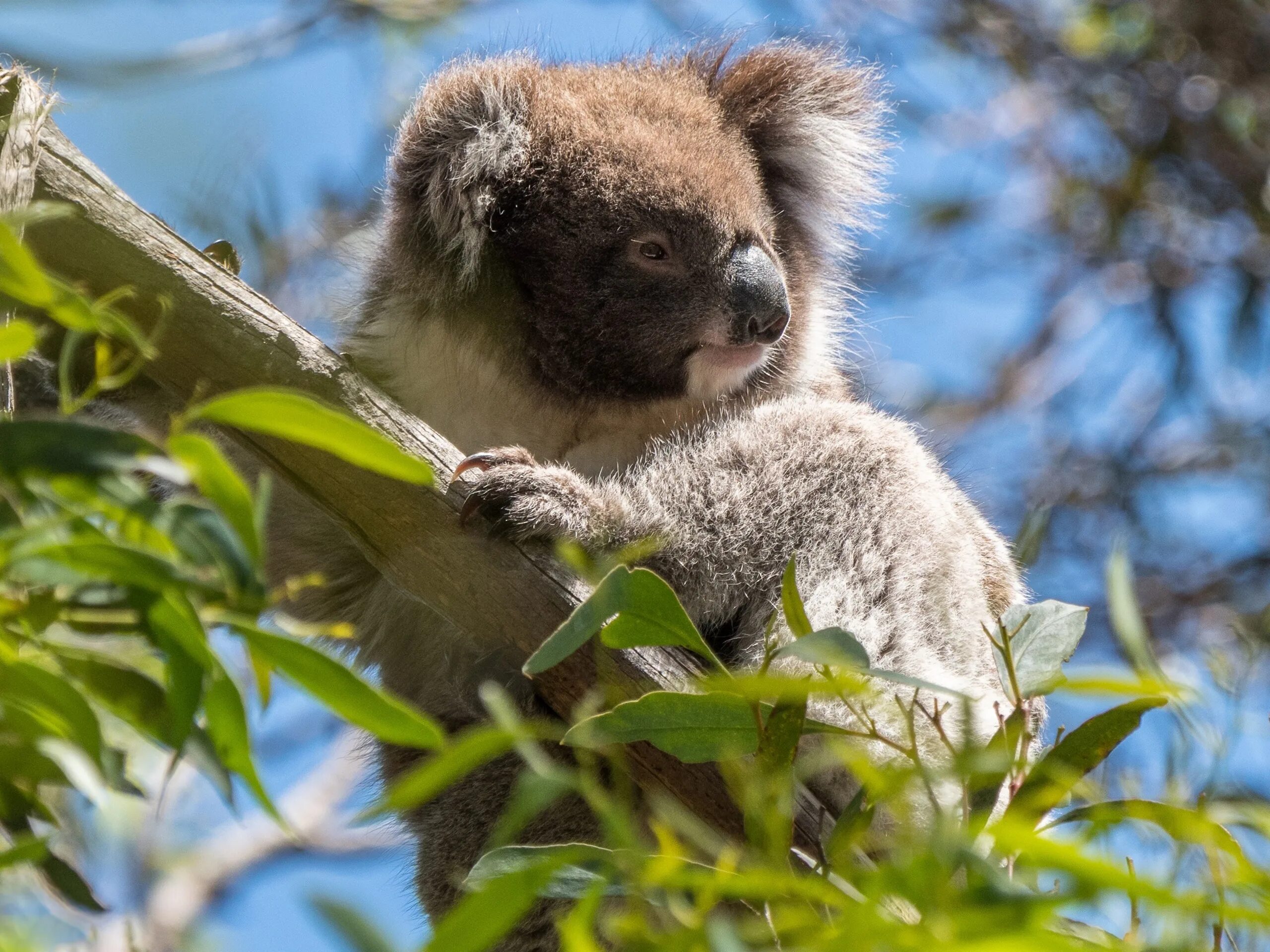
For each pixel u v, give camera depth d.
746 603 6.94
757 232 8.26
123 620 3.61
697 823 4.71
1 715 3.52
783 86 9.18
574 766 6.65
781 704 4.12
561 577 5.34
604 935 6.45
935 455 8.70
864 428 7.32
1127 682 3.88
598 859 3.65
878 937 3.12
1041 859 3.31
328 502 5.28
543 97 8.35
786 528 6.96
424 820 7.37
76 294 3.46
